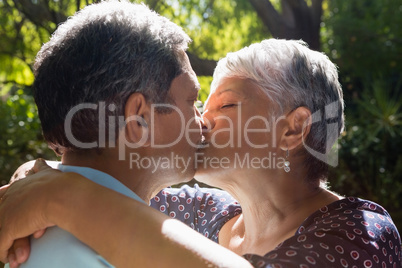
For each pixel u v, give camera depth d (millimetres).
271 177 1602
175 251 1053
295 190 1616
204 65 3689
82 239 1106
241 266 1061
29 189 1190
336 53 8188
